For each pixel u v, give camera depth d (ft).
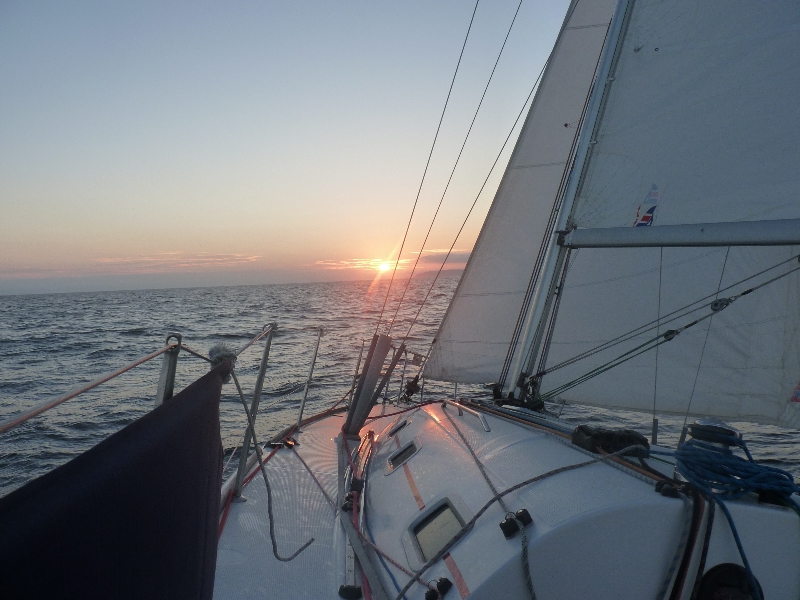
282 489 13.88
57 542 3.50
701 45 12.92
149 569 4.55
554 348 16.14
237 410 35.86
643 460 8.64
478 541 7.64
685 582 6.71
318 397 40.14
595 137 13.58
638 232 10.44
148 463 4.46
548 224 16.40
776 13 12.39
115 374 5.74
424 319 107.76
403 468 11.57
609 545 6.86
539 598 6.88
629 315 15.16
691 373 14.74
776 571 6.79
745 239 8.95
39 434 32.40
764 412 14.24
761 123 12.74
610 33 13.51
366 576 9.14
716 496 6.90
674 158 13.24
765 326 13.88
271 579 9.92
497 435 10.48
